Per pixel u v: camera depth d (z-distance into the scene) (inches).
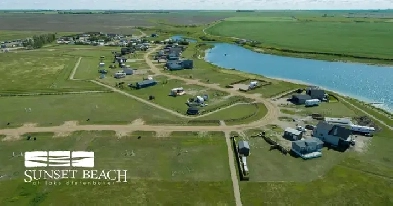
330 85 4869.6
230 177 2345.0
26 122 3265.3
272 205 2057.1
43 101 3934.5
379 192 2167.8
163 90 4382.4
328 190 2192.4
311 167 2463.1
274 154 2650.1
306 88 4404.5
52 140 2888.8
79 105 3774.6
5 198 2111.2
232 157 2610.7
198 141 2876.5
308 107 3700.8
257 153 2667.3
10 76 5177.2
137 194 2161.7
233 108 3668.8
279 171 2412.6
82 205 2055.9
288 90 4338.1
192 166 2488.9
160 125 3184.1
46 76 5152.6
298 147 2608.3
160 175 2374.5
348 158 2578.7
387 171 2401.6
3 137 2935.5
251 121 3282.5
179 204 2073.1
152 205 2060.8
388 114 3540.8
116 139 2910.9
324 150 2711.6
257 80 4877.0
